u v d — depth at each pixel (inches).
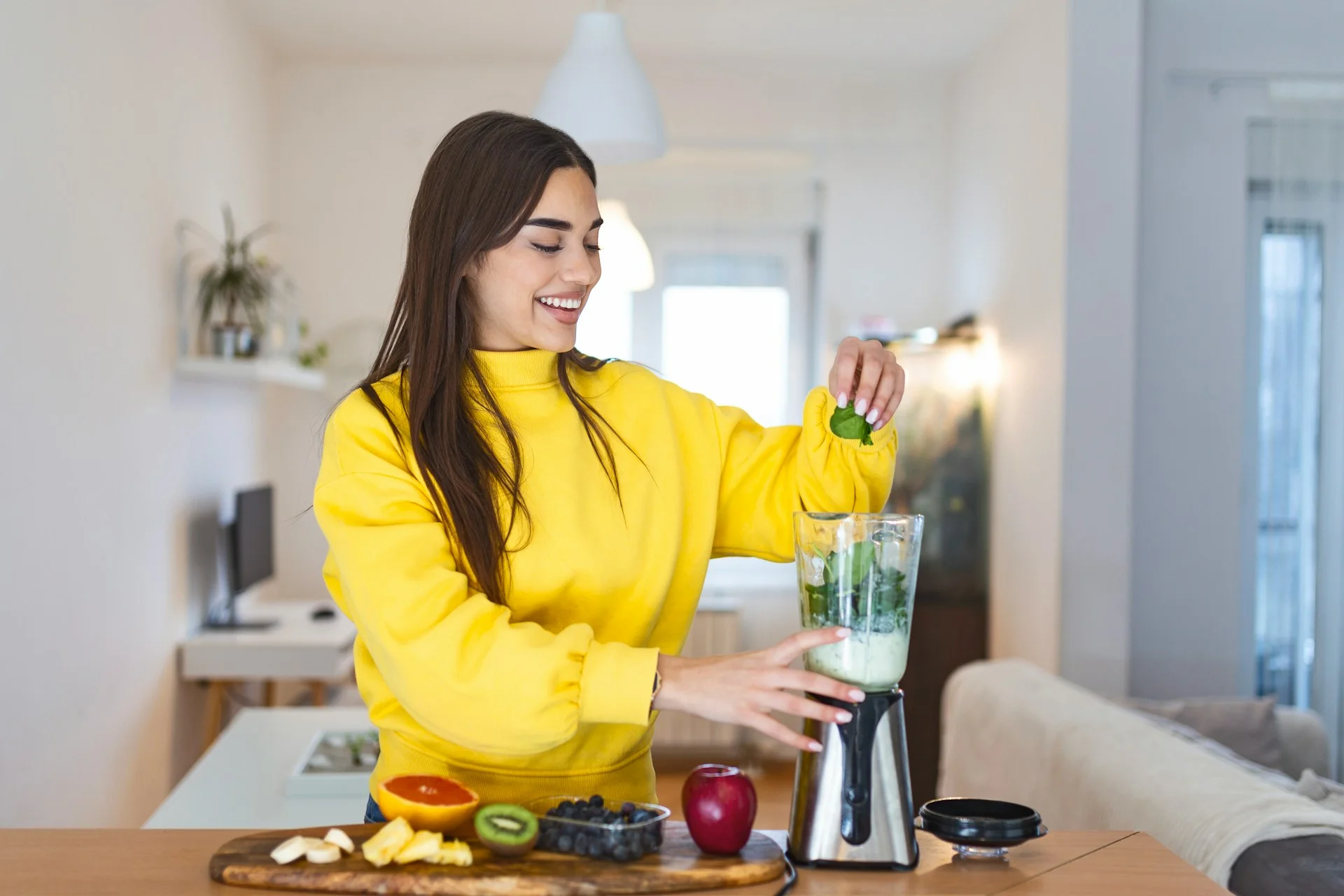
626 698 40.1
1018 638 173.3
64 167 112.3
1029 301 169.5
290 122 204.8
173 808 97.1
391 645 41.5
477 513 45.3
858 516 41.1
